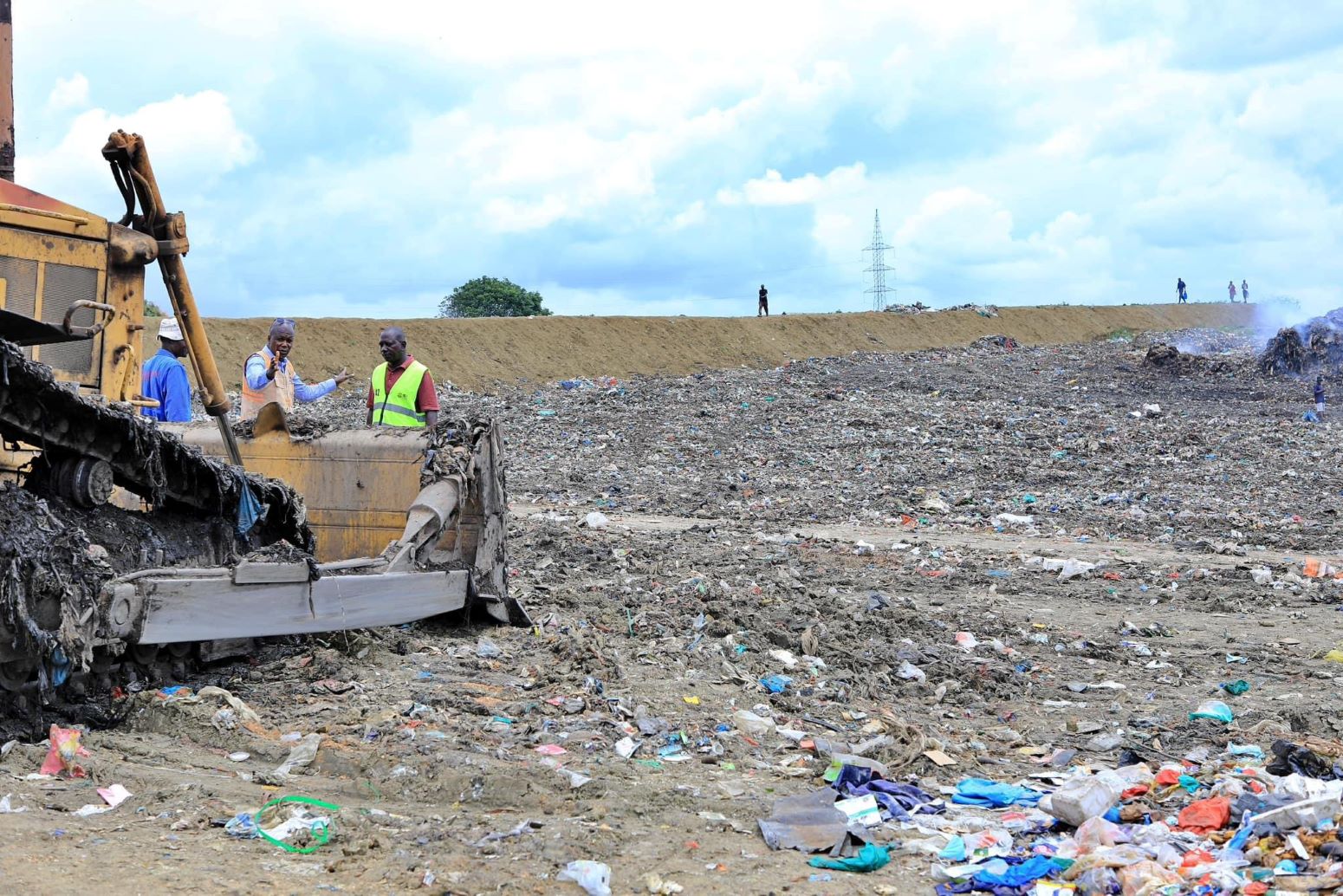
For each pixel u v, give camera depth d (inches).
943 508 737.6
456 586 310.2
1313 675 332.5
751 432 1106.1
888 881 171.5
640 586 417.1
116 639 217.6
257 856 170.6
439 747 222.2
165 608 226.2
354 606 271.0
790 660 316.8
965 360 2022.6
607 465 928.3
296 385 382.3
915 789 216.2
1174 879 165.8
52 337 215.0
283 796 195.9
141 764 212.1
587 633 331.0
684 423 1160.8
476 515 323.9
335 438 322.3
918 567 524.1
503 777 205.2
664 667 301.9
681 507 743.1
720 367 1881.2
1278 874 168.7
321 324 1520.7
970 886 169.5
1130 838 186.5
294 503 281.9
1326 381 1680.6
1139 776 220.7
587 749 230.4
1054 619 414.6
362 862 170.4
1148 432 1090.1
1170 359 1867.6
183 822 181.9
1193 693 310.2
